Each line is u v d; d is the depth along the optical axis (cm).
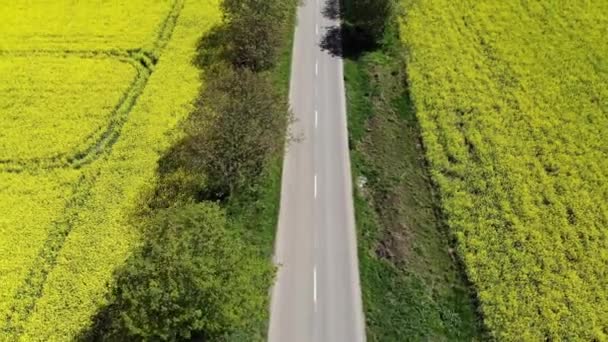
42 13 7956
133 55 7275
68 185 5753
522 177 5666
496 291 4803
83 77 6950
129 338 4294
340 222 5388
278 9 7006
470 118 6278
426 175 5841
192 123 5934
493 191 5556
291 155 5978
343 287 4912
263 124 5616
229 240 4331
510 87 6606
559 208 5369
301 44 7375
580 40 7169
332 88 6762
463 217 5362
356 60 7169
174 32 7550
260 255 4988
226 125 5431
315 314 4734
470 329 4694
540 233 5188
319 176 5784
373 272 5044
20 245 5247
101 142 6219
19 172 5934
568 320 4591
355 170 5897
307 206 5516
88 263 5062
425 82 6706
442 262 5147
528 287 4803
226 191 5541
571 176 5656
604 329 4559
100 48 7362
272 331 4625
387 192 5684
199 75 6894
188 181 5606
